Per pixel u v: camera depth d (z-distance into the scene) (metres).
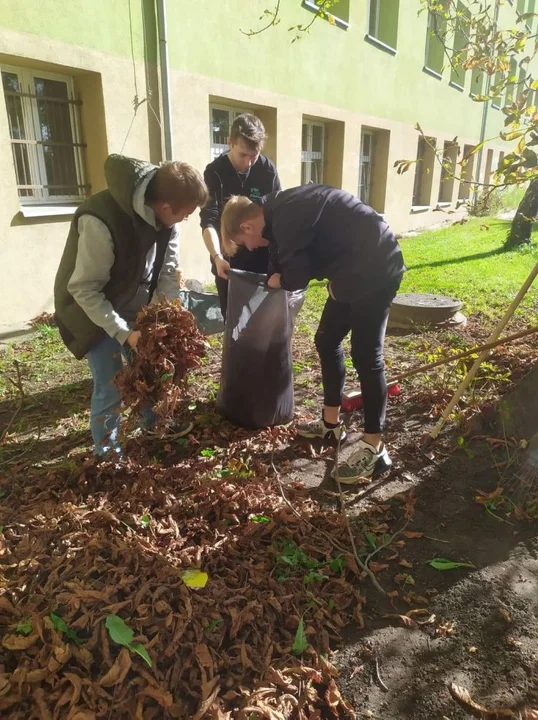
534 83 3.22
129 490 2.73
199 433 3.47
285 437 3.47
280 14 8.91
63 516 2.45
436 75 15.60
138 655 1.77
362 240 2.64
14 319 6.00
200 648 1.83
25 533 2.39
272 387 3.43
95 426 2.84
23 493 2.76
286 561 2.25
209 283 8.45
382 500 2.85
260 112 9.48
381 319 2.80
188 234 8.01
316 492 2.92
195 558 2.23
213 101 8.44
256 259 3.73
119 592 1.99
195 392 4.07
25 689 1.66
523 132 3.24
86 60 6.12
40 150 6.26
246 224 2.73
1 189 5.62
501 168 3.32
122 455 2.94
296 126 9.91
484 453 3.29
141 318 2.59
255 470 3.08
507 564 2.39
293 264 2.57
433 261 9.65
